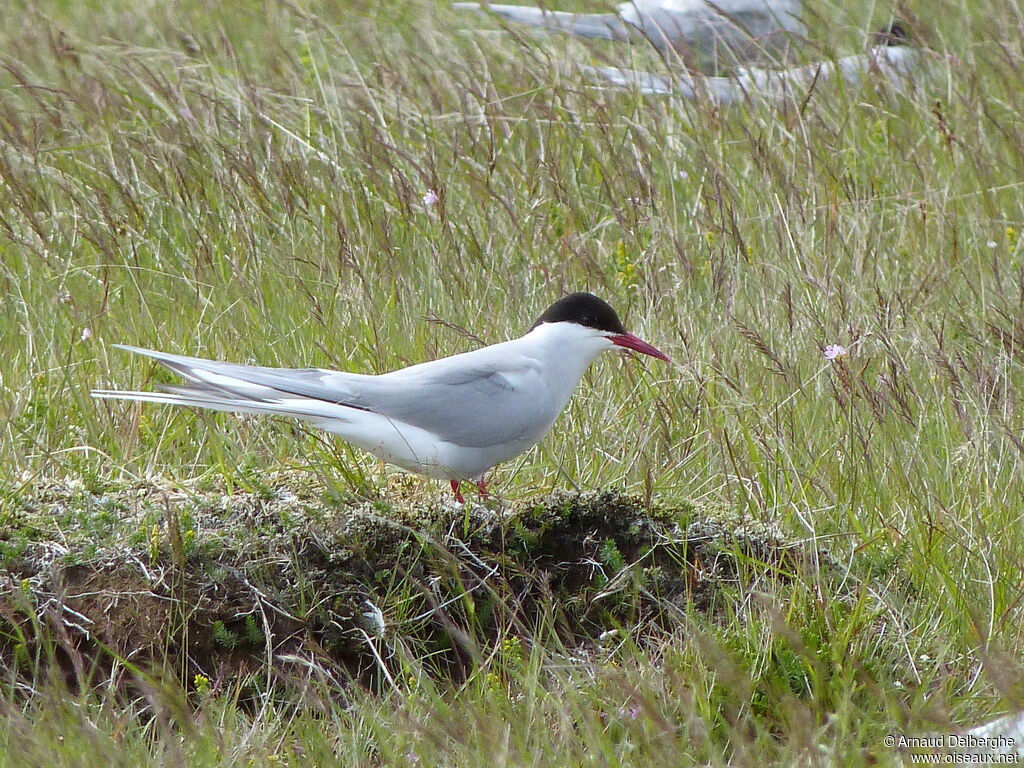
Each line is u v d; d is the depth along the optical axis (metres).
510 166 14.36
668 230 12.84
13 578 7.96
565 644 8.30
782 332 11.34
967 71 16.39
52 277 12.65
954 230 12.73
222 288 12.28
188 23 19.47
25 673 7.79
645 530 8.73
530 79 16.28
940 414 10.09
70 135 14.65
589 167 14.77
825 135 14.90
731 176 14.47
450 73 15.88
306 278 12.60
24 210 12.86
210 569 8.09
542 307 12.01
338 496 8.69
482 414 8.72
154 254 13.09
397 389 8.65
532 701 7.31
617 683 7.37
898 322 11.47
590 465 9.70
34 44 17.78
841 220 13.17
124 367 11.02
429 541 8.25
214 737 7.30
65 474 9.32
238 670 8.02
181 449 10.03
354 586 8.24
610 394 10.51
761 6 17.67
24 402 10.20
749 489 9.45
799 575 8.28
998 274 12.21
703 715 7.32
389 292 12.17
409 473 9.34
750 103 15.34
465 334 10.19
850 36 18.64
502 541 8.45
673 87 15.68
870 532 9.07
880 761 6.88
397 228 13.37
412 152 14.50
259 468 9.47
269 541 8.27
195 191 13.78
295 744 7.31
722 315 11.60
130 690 7.84
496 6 18.55
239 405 8.39
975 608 8.23
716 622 8.27
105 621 7.95
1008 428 9.52
